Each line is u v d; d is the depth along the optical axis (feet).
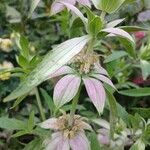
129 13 0.70
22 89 0.33
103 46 0.64
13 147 0.65
